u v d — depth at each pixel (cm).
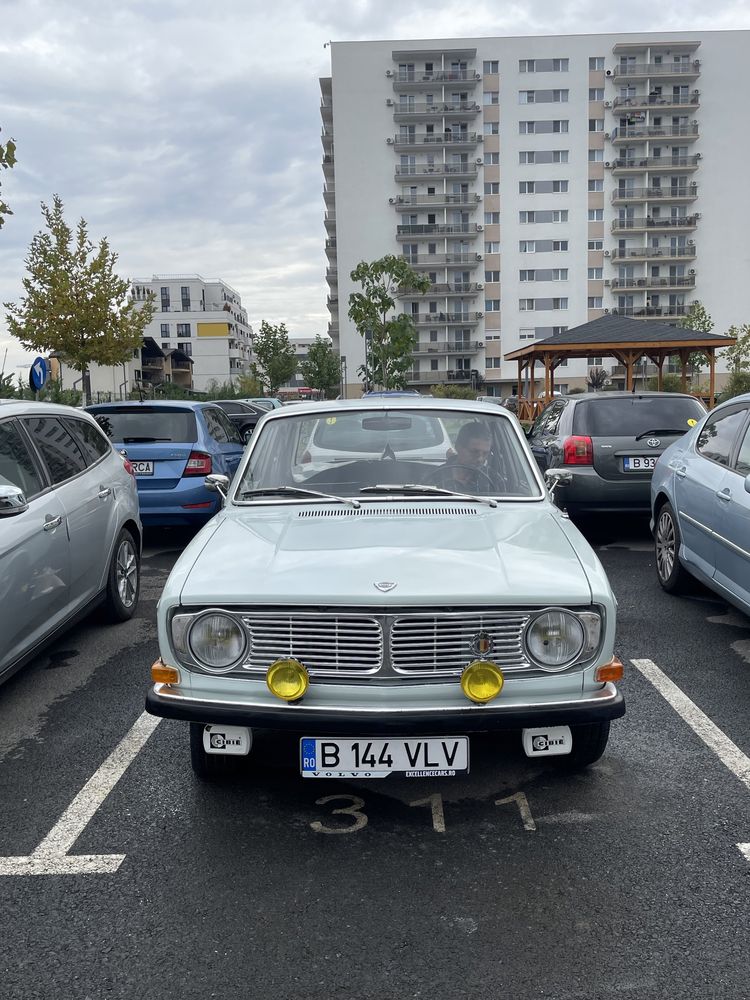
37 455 518
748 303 8400
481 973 247
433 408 445
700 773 375
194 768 367
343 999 237
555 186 8175
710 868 300
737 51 8106
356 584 308
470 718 297
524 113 8088
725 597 560
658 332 2656
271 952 257
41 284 2505
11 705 474
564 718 302
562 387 8669
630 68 8056
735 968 247
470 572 316
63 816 345
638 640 570
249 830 332
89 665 541
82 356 2491
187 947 261
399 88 8062
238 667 310
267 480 420
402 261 3306
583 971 247
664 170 8144
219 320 13888
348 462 423
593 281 8306
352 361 8350
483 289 8319
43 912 280
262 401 2794
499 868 302
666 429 885
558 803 350
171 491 882
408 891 288
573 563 329
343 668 306
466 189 8200
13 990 243
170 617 315
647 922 270
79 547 538
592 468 879
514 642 307
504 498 405
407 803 353
